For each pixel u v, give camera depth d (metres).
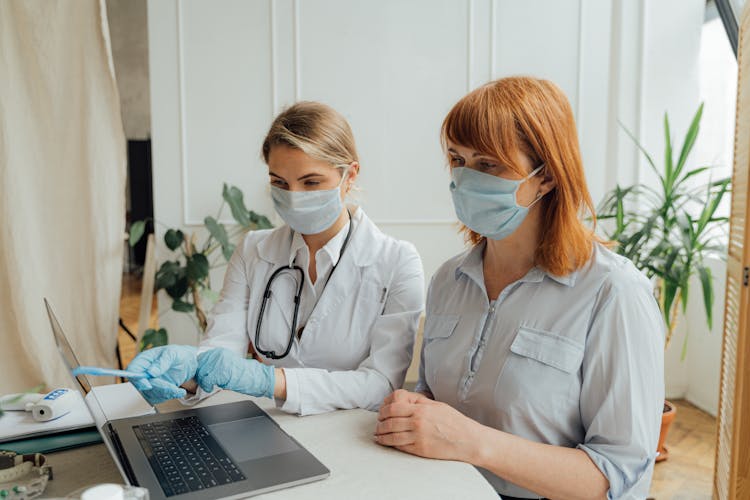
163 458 0.93
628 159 3.13
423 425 0.98
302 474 0.88
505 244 1.15
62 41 2.58
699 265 2.40
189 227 3.08
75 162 2.66
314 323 1.45
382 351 1.35
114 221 2.71
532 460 0.97
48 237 2.66
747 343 1.65
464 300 1.22
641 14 3.05
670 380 3.21
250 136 3.06
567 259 1.07
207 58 3.01
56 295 2.68
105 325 2.73
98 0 2.56
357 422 1.14
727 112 3.15
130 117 7.34
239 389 1.16
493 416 1.10
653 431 1.01
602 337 1.02
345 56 3.05
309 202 1.37
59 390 1.18
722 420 1.91
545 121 1.03
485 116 1.03
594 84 3.11
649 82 3.09
